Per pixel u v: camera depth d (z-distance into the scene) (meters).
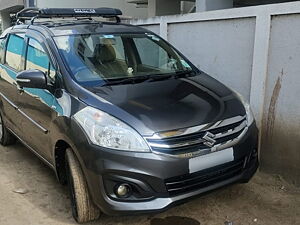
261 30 4.19
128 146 2.99
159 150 3.00
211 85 3.88
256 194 3.94
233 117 3.38
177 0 10.96
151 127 3.03
